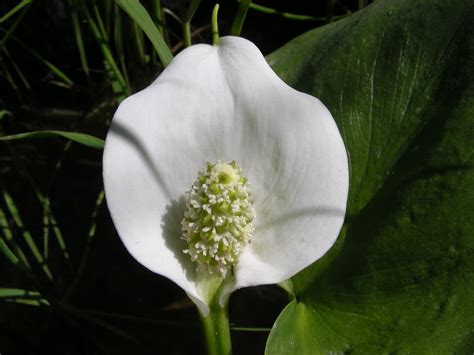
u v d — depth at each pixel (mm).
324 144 165
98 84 298
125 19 258
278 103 169
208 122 173
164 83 169
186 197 174
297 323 182
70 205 267
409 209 179
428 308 167
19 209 264
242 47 171
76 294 246
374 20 202
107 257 255
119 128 163
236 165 172
